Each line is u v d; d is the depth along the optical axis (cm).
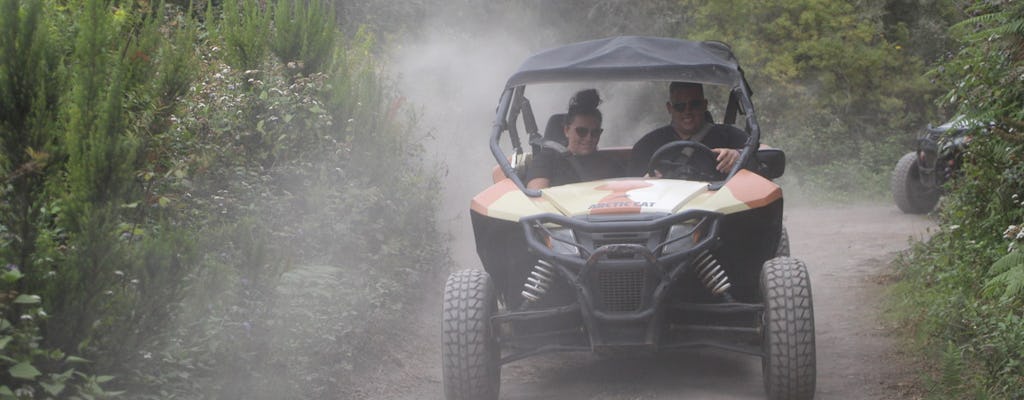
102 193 503
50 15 719
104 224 495
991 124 838
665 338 666
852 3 2659
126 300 511
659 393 700
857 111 2622
